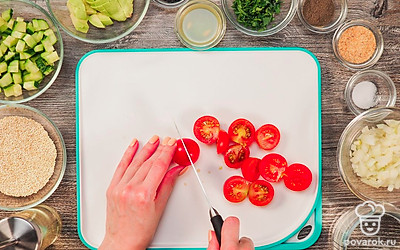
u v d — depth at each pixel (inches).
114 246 53.2
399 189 56.1
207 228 55.9
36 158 56.7
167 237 55.7
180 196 55.9
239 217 56.0
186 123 56.1
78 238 56.8
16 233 51.7
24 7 56.8
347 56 56.9
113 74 56.0
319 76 56.3
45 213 55.9
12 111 57.1
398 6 57.4
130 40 56.7
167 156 53.4
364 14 57.5
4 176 56.9
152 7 56.5
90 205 56.0
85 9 54.6
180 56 56.1
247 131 54.7
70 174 56.9
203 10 56.3
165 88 56.2
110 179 56.1
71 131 57.0
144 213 52.3
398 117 54.9
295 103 56.4
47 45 55.2
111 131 56.1
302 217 56.1
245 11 55.3
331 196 56.9
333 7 56.9
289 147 56.4
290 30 57.2
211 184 56.0
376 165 54.7
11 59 55.2
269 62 56.4
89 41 55.4
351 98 57.1
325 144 57.2
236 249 45.1
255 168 54.4
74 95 56.9
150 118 56.1
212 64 56.2
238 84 56.2
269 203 56.1
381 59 57.7
